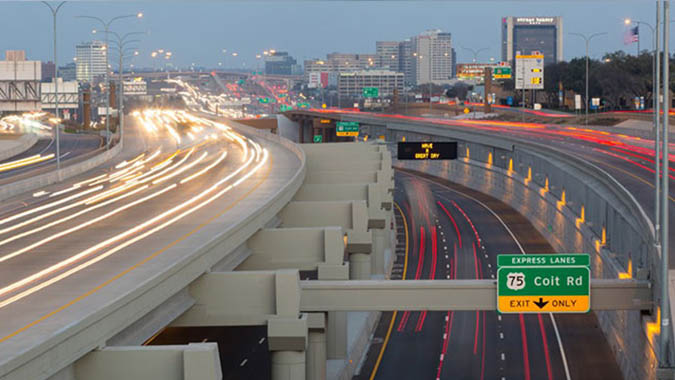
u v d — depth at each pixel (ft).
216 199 197.47
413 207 395.55
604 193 225.56
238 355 173.78
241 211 174.70
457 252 294.25
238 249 144.36
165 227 155.02
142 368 85.97
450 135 497.87
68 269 115.75
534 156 356.79
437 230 336.90
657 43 133.80
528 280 121.60
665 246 116.88
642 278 128.98
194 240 138.62
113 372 86.22
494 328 204.13
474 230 334.03
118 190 230.07
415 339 196.75
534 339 194.59
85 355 85.87
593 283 125.18
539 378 167.43
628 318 164.04
